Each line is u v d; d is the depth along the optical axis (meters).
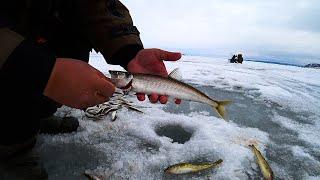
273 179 0.54
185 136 0.71
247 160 0.59
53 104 0.57
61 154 0.56
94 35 0.53
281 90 1.44
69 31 0.55
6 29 0.30
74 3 0.52
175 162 0.57
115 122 0.73
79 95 0.30
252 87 1.45
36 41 0.48
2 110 0.33
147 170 0.53
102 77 0.31
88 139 0.63
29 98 0.30
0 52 0.28
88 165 0.53
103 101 0.32
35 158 0.46
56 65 0.29
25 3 0.44
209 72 2.08
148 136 0.66
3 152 0.42
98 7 0.51
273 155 0.64
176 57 0.50
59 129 0.64
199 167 0.54
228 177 0.53
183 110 0.89
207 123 0.78
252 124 0.83
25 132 0.38
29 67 0.28
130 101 0.93
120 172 0.52
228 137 0.69
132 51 0.51
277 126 0.83
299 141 0.73
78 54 0.58
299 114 1.00
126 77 0.44
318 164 0.62
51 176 0.49
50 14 0.49
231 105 1.01
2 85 0.28
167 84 0.48
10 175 0.44
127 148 0.61
